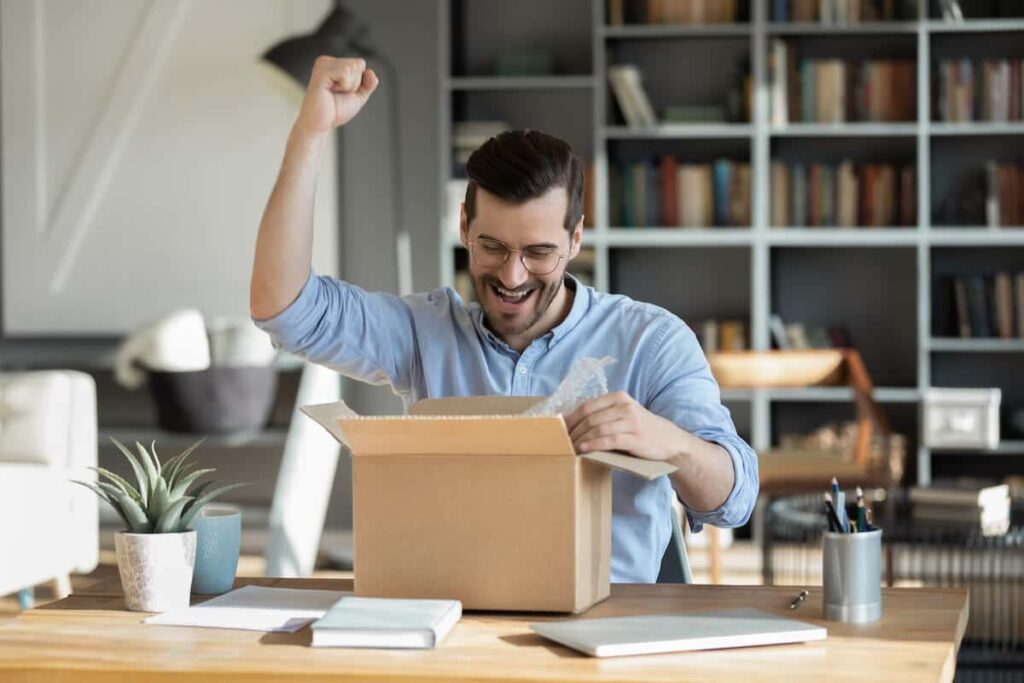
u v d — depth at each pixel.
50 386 4.95
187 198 7.12
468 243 2.29
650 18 6.79
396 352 2.53
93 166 7.18
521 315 2.29
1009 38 6.68
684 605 1.92
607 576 1.98
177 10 7.11
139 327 6.54
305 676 1.59
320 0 6.98
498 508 1.86
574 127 6.98
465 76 7.08
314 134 2.22
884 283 6.84
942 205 6.75
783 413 6.89
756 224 6.61
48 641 1.76
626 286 7.03
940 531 4.16
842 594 1.82
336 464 7.11
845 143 6.83
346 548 6.91
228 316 7.10
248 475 7.29
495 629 1.78
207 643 1.74
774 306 6.93
